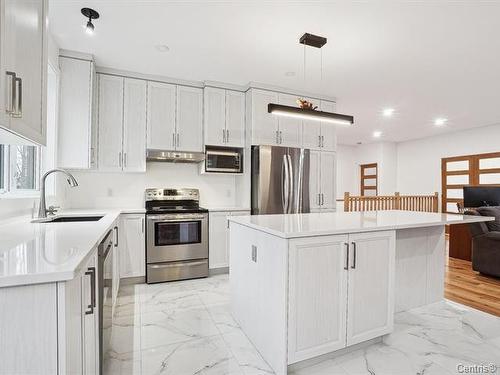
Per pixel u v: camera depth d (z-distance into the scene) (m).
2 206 1.91
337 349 1.85
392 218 2.47
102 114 3.42
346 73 3.60
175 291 3.14
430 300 2.83
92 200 3.67
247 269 2.16
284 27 2.58
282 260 1.69
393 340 2.15
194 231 3.59
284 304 1.67
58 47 2.95
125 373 1.74
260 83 3.96
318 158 4.39
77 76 3.05
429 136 7.77
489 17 2.39
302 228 1.84
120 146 3.48
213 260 3.70
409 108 5.12
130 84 3.55
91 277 1.29
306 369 1.79
